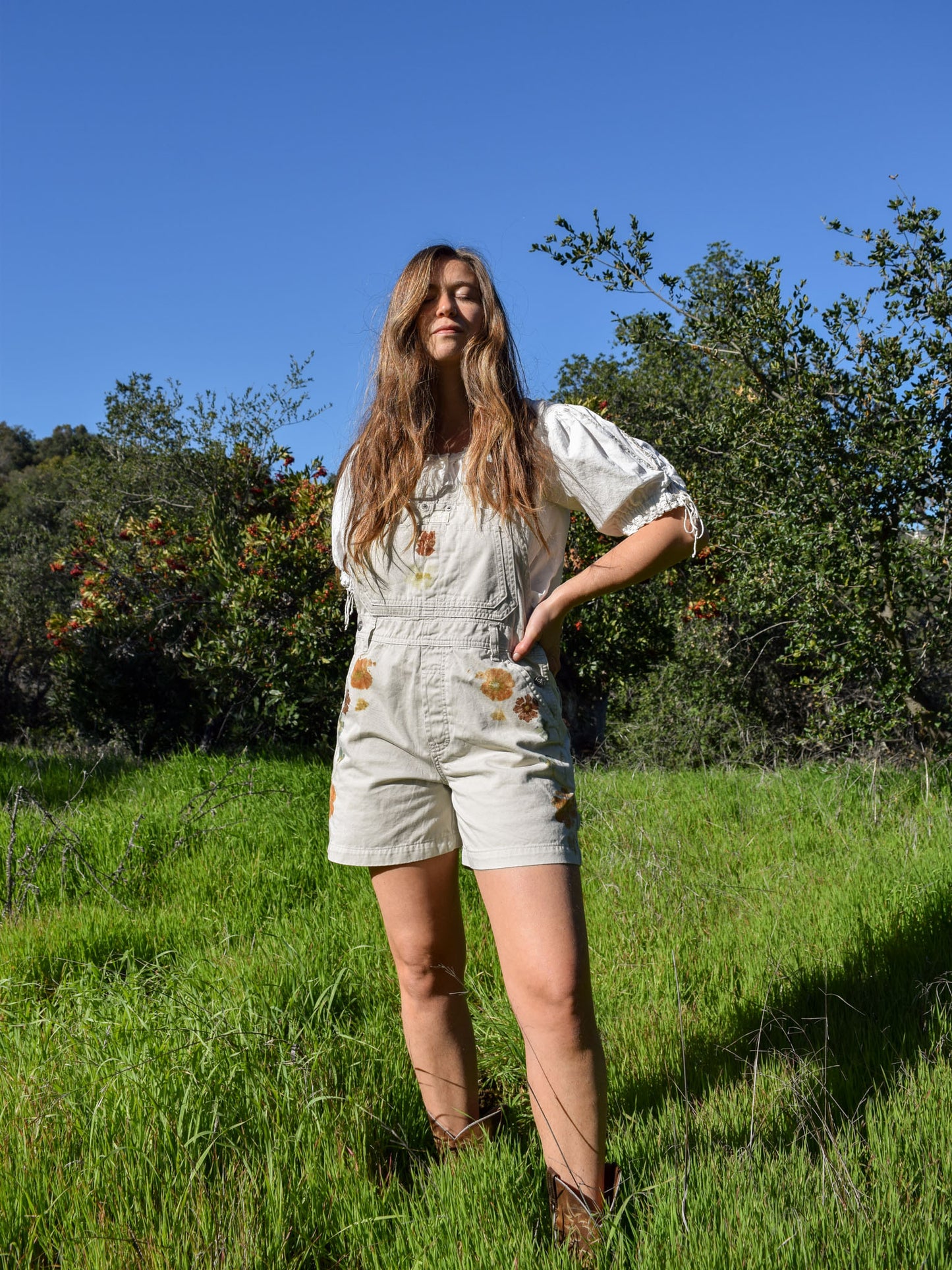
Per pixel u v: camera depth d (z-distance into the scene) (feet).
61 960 9.77
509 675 5.51
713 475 23.99
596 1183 5.25
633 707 42.88
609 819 15.21
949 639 21.31
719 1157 5.76
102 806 16.76
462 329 5.84
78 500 66.03
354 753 5.94
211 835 14.43
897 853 12.68
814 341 21.76
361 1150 6.14
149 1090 6.35
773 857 13.20
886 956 9.12
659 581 33.30
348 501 6.36
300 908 11.70
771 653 36.45
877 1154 5.85
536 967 5.20
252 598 30.58
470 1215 5.29
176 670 32.86
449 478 5.73
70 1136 6.08
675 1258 4.77
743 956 9.46
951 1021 7.57
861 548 20.16
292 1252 5.32
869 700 22.40
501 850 5.33
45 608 71.72
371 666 5.79
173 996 8.13
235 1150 5.96
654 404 30.45
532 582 5.92
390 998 8.61
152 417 53.11
